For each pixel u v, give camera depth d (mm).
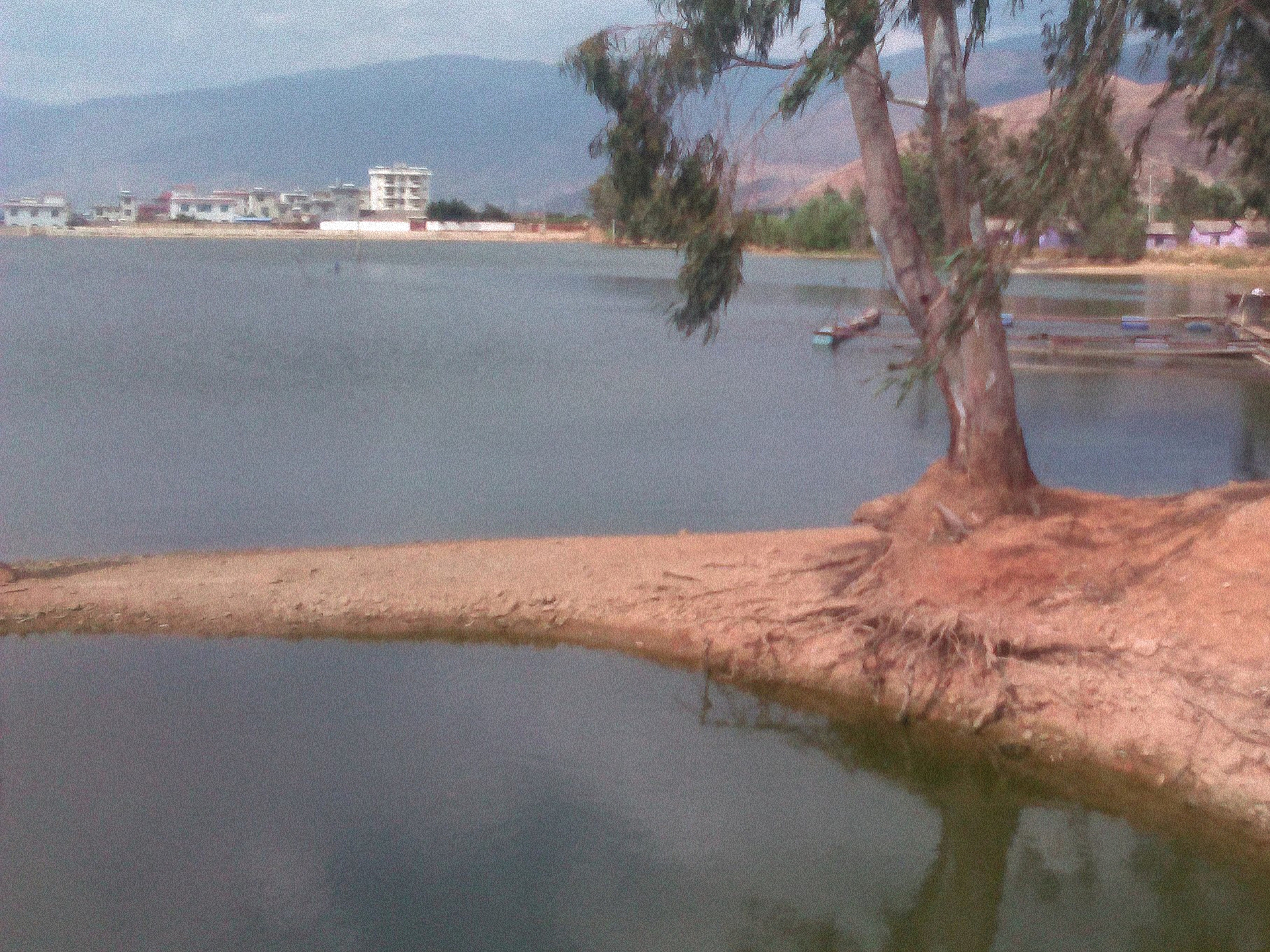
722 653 11812
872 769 9961
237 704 10969
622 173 12195
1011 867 8641
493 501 18016
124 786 9406
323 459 21266
